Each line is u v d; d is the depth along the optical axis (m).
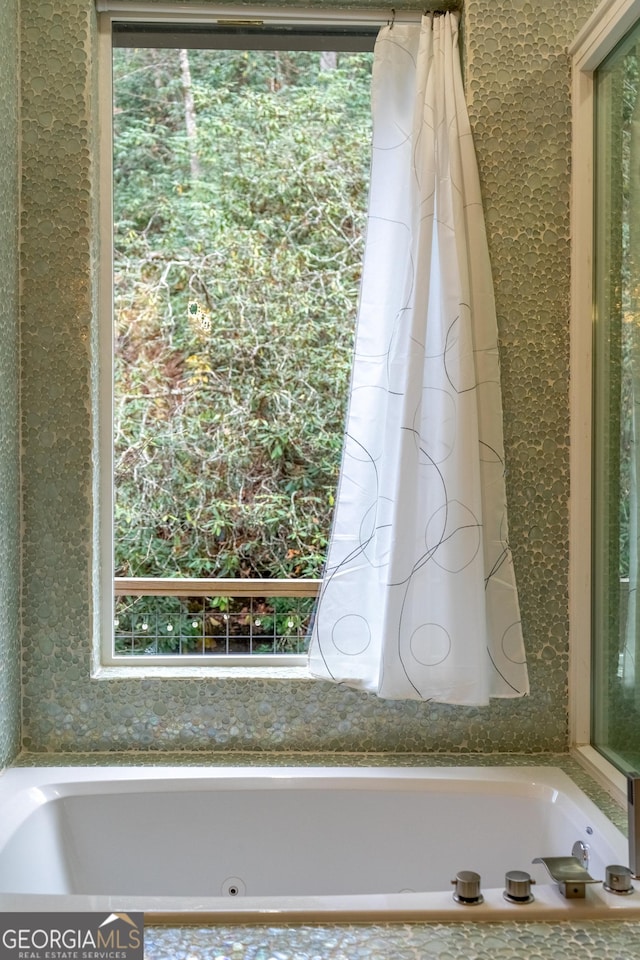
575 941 1.11
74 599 1.79
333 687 1.82
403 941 1.10
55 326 1.77
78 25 1.76
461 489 1.68
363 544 1.81
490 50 1.79
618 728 1.68
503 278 1.80
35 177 1.76
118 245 2.02
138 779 1.65
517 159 1.80
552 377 1.81
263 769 1.70
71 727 1.80
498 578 1.75
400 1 1.83
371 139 1.93
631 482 1.62
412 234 1.74
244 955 1.06
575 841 1.49
